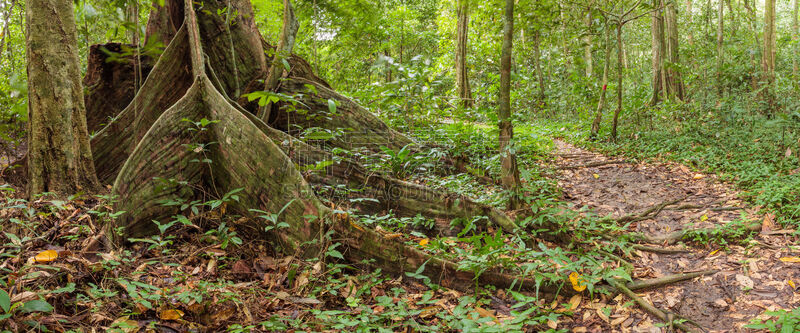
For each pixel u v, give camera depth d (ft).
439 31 71.15
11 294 8.11
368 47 47.32
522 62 60.70
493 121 24.22
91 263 9.89
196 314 9.46
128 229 12.67
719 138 26.45
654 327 10.58
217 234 13.11
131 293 8.93
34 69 13.20
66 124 13.61
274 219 11.75
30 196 13.33
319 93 20.81
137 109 17.43
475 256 11.99
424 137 24.45
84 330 8.25
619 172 24.41
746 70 33.65
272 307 10.30
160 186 13.35
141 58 20.47
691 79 36.99
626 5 35.50
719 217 16.65
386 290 11.90
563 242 14.90
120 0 14.73
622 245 14.35
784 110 26.25
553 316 10.24
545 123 46.78
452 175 20.76
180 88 17.92
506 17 15.66
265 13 32.99
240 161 13.70
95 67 20.40
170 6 20.03
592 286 11.20
